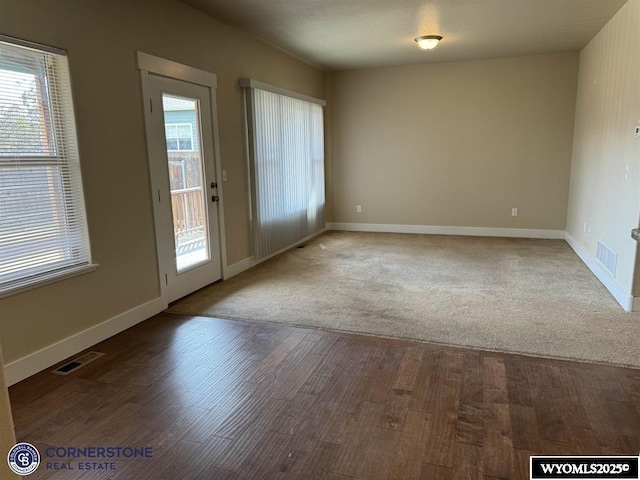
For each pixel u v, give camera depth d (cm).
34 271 266
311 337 316
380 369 268
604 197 439
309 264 524
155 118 357
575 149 605
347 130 727
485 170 672
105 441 204
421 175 703
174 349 299
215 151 440
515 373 260
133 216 338
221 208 455
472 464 185
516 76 634
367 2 392
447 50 582
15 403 235
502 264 509
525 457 189
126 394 243
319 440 203
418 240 658
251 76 500
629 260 356
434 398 235
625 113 381
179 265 398
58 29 270
